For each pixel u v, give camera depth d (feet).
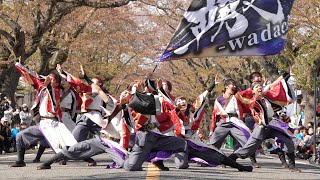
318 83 81.25
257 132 41.86
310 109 87.15
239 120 43.78
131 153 36.91
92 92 42.34
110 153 38.01
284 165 46.80
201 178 32.50
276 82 42.32
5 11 79.30
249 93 42.57
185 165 40.22
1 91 85.66
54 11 83.35
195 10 42.01
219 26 42.06
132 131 37.22
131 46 115.44
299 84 83.46
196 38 42.11
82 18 89.86
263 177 35.22
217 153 39.81
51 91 39.70
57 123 39.52
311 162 61.67
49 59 89.30
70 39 86.53
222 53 42.27
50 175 34.19
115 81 142.92
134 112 36.50
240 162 52.85
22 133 40.65
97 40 96.53
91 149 38.11
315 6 75.77
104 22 97.96
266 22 42.32
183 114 40.01
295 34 80.89
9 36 79.97
